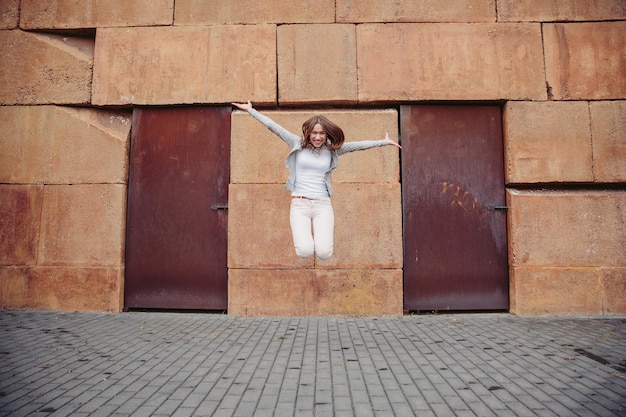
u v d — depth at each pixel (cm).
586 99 571
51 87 591
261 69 579
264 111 581
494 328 476
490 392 292
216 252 571
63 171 582
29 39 597
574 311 545
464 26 579
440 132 582
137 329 471
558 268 549
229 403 274
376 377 321
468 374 327
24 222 577
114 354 377
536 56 575
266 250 557
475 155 580
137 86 584
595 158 563
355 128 572
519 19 580
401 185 574
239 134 573
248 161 569
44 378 316
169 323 503
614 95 570
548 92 574
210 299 567
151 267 574
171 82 582
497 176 578
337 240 557
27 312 554
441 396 285
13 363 350
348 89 576
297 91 578
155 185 582
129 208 580
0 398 279
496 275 566
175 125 589
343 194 561
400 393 291
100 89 586
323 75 579
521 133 567
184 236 575
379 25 582
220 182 577
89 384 305
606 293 545
